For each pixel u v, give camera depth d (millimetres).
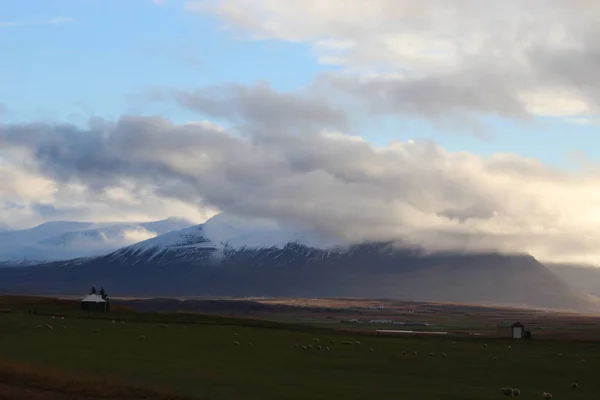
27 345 120312
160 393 76250
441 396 88000
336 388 90000
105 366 98500
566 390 98812
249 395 81250
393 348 144500
